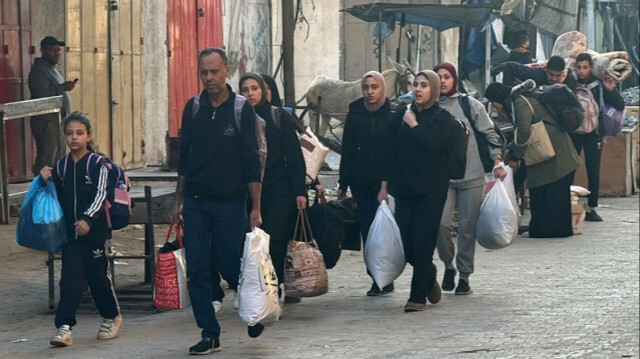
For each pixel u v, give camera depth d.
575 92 35.38
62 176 18.77
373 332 19.81
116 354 18.14
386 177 22.47
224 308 22.17
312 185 22.73
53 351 18.48
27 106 30.52
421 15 44.88
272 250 21.30
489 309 22.00
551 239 32.50
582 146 36.12
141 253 29.16
